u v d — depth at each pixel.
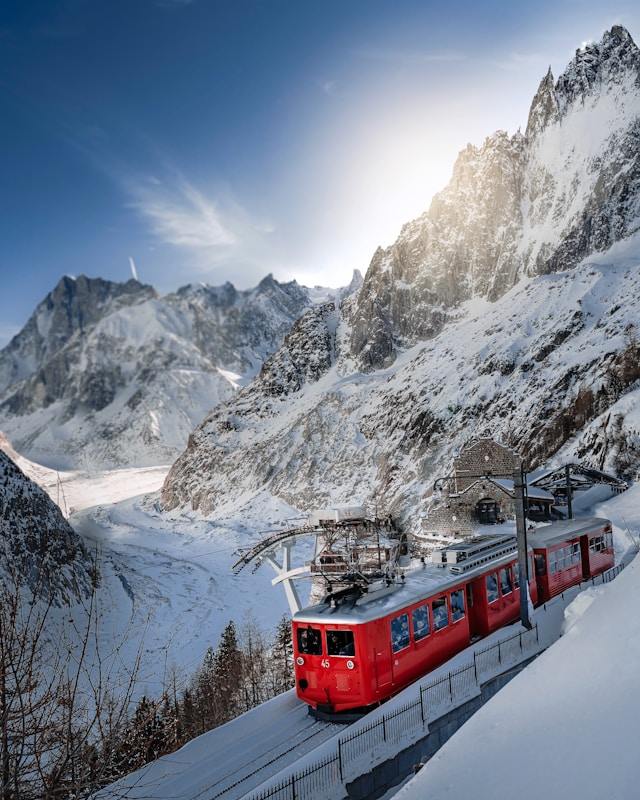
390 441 137.88
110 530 137.38
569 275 147.12
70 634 47.44
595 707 12.08
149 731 18.00
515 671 20.25
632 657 13.37
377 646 17.91
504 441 102.00
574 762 10.55
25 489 77.56
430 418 127.31
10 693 9.02
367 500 125.62
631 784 9.32
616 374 92.69
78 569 71.56
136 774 15.57
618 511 53.53
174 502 184.50
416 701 16.78
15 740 9.03
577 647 15.27
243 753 16.73
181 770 15.91
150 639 58.62
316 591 46.66
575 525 31.81
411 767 15.77
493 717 13.48
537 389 107.62
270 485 156.75
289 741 17.16
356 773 14.38
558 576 27.77
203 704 36.97
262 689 43.16
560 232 175.25
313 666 18.30
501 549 25.14
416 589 20.17
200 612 73.75
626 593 16.95
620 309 114.31
